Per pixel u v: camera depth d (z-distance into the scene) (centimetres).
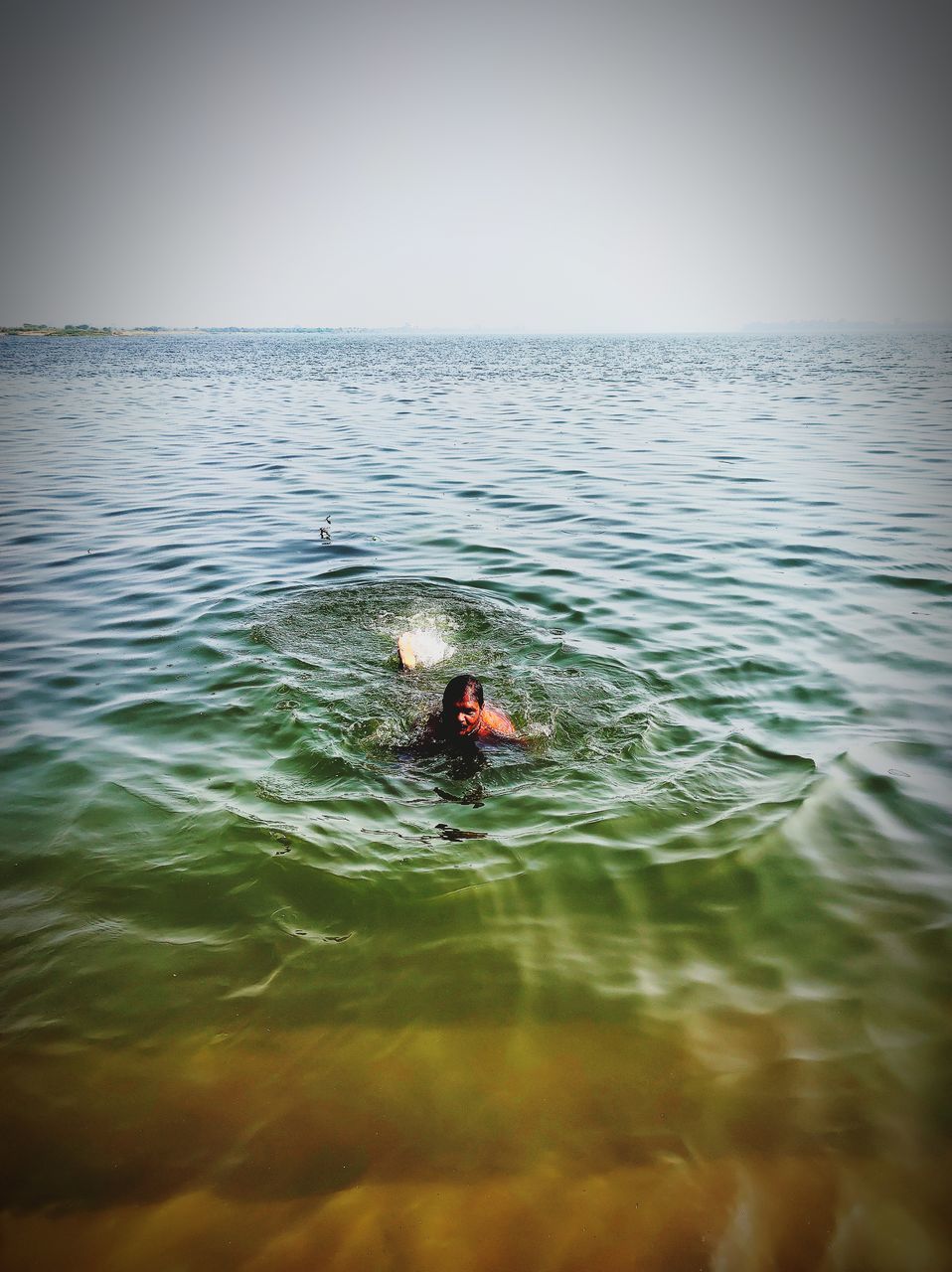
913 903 430
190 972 386
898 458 1781
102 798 524
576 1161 304
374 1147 309
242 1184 296
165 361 7469
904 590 927
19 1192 292
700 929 416
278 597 911
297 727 615
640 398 3394
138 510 1374
